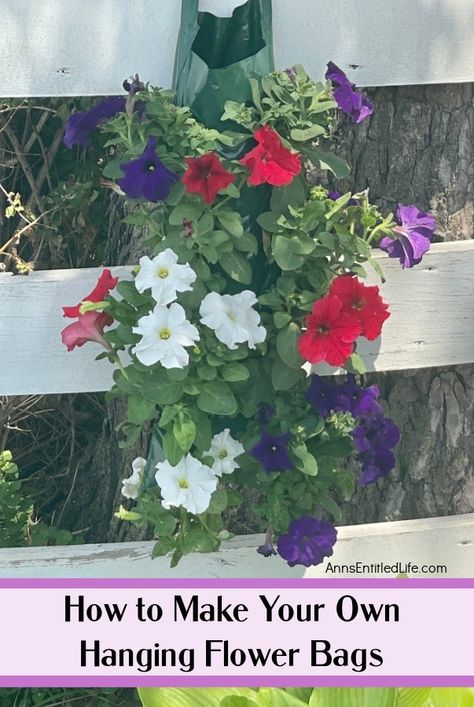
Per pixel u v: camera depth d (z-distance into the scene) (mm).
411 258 2051
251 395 2037
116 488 2566
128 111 1968
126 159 1987
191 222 1935
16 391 2297
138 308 1979
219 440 2045
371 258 2086
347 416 2029
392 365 2320
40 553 2354
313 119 2004
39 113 2547
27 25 2158
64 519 2658
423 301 2299
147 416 1979
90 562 2348
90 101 2457
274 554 2234
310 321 1892
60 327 2275
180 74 2029
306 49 2189
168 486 1981
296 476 2068
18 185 2584
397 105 2328
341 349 1885
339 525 2477
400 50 2215
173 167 1942
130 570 2355
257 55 2004
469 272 2299
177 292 1958
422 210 2363
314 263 2020
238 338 1917
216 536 2090
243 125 1941
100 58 2184
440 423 2447
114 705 2367
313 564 2057
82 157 2570
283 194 1988
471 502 2486
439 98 2332
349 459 2439
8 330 2270
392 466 2129
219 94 1989
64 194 2514
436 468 2467
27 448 2777
